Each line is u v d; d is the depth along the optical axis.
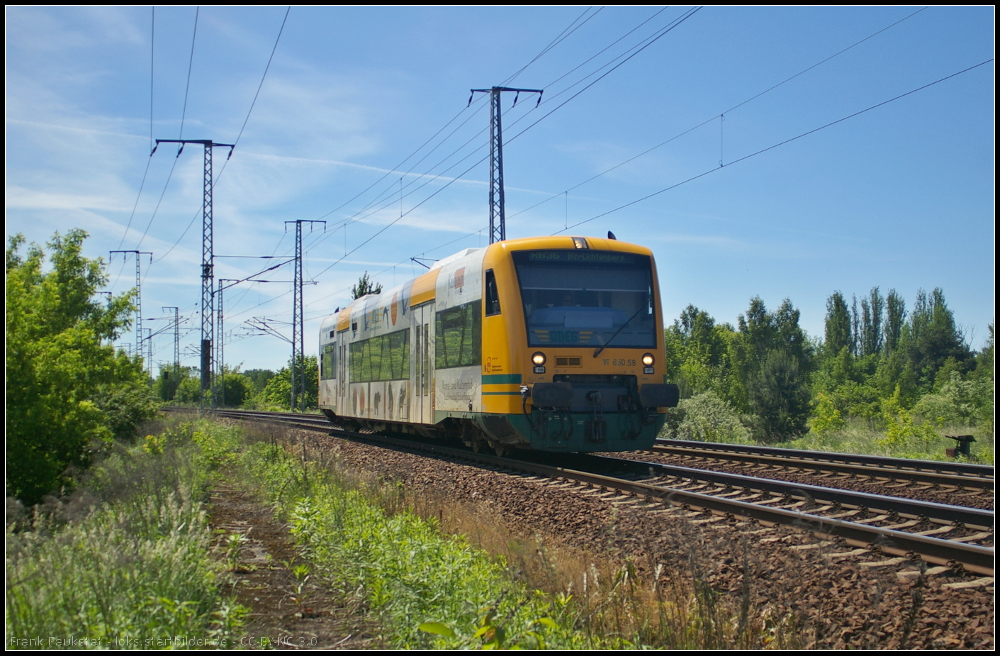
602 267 14.38
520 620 5.17
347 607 6.04
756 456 15.37
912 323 80.31
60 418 9.96
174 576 5.56
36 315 9.91
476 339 14.73
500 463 14.89
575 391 13.78
